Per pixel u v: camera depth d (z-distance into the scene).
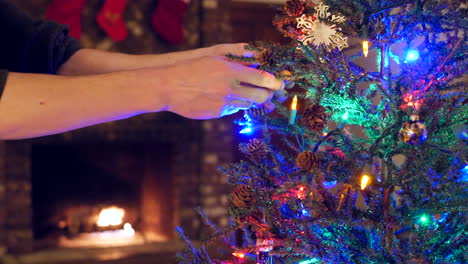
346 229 0.94
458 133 0.93
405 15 0.94
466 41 0.91
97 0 4.27
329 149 1.01
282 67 0.99
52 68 1.38
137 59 1.39
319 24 1.02
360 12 0.92
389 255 0.89
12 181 4.14
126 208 4.98
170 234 4.62
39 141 4.19
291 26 1.04
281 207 1.01
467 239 0.92
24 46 1.37
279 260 1.06
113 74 1.04
